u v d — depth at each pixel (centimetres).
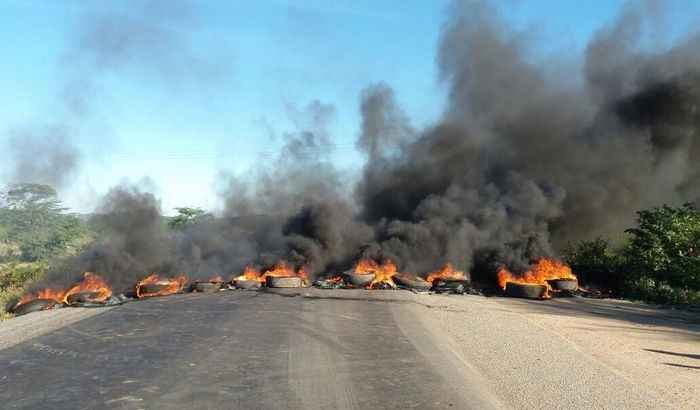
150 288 2280
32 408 822
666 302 2144
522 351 1173
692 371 1049
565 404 824
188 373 993
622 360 1122
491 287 2544
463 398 848
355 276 2441
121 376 977
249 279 2514
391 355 1128
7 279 2850
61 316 1672
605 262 2866
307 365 1049
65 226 5766
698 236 2414
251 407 812
